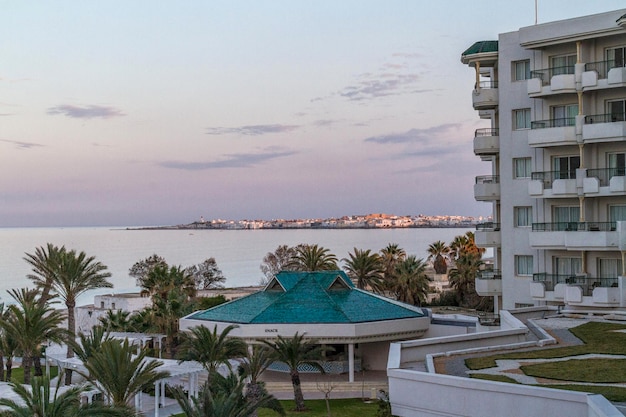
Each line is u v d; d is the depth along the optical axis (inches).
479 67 2369.6
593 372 1015.6
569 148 2130.9
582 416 791.7
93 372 1627.7
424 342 1178.6
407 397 951.0
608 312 1740.9
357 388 2144.4
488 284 2297.0
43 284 2753.4
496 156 2395.4
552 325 1533.0
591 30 2047.2
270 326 2207.2
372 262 3784.5
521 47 2213.3
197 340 1979.6
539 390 824.9
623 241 1958.7
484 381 877.2
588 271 2076.8
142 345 2802.7
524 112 2235.5
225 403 1311.5
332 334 2191.2
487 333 1272.1
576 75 2074.3
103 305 4077.3
